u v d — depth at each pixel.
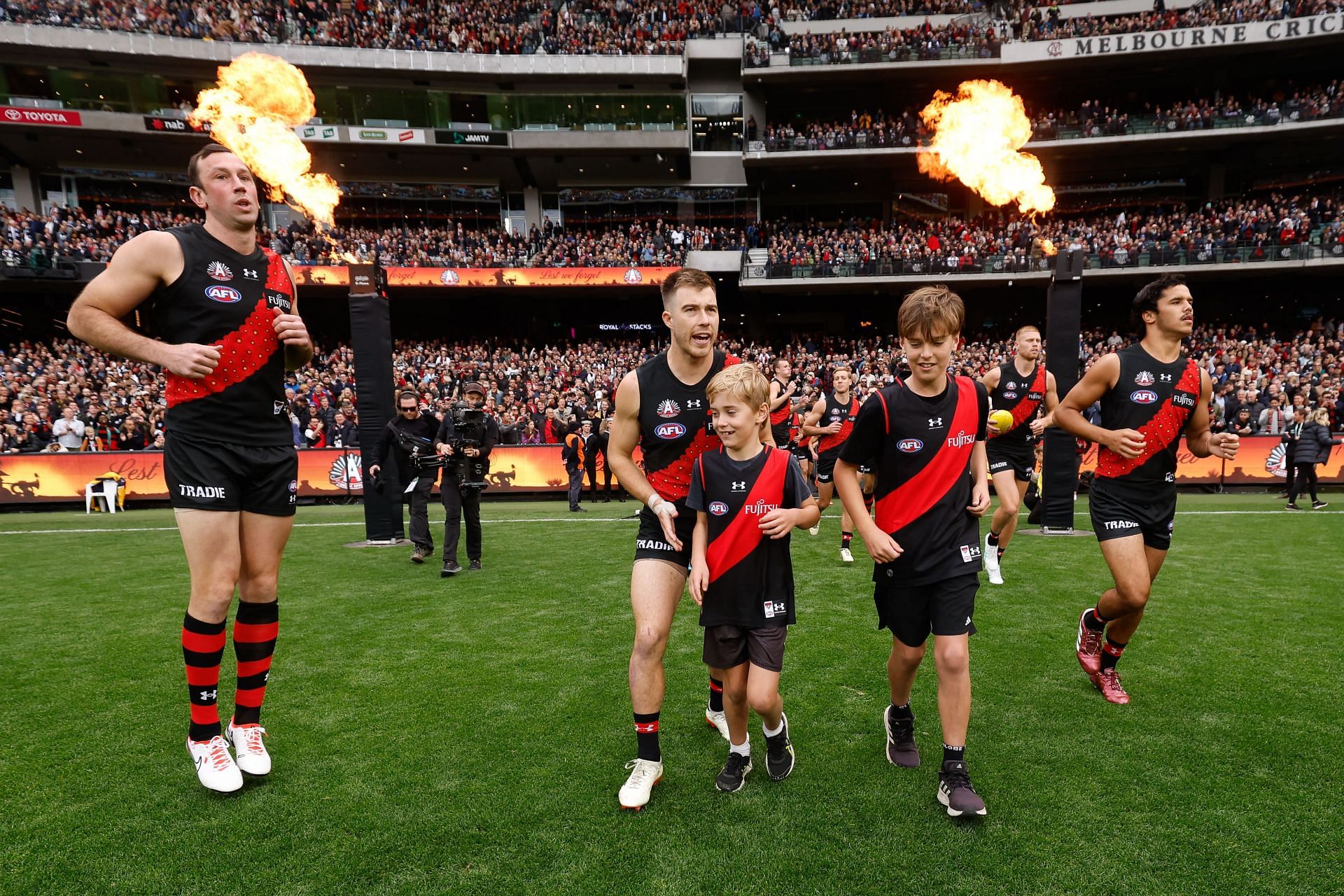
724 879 1.97
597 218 29.66
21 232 22.44
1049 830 2.19
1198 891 1.90
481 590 5.48
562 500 12.80
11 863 2.05
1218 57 25.17
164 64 24.16
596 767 2.63
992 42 25.89
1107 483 3.22
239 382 2.51
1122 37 24.88
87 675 3.65
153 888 1.94
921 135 26.11
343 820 2.28
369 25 26.33
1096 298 27.44
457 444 6.05
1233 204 25.78
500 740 2.86
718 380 2.37
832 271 25.11
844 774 2.57
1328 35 23.64
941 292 2.44
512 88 27.11
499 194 29.36
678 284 2.42
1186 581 5.39
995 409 5.41
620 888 1.93
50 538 8.39
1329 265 21.88
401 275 24.33
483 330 29.41
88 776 2.57
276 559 2.68
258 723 2.66
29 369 18.05
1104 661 3.23
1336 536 7.43
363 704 3.23
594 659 3.85
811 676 3.55
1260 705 3.11
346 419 13.10
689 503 2.43
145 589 5.61
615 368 21.80
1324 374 16.89
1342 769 2.55
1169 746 2.73
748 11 28.08
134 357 2.24
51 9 23.17
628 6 28.77
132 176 26.14
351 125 25.91
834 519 8.91
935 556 2.44
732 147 28.97
